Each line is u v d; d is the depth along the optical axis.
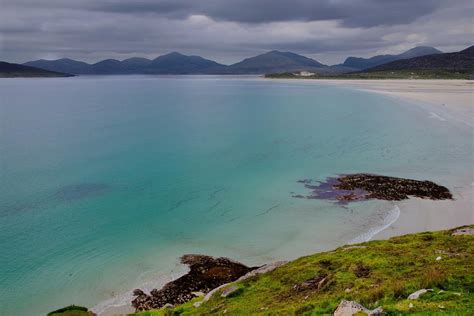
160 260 35.78
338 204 48.78
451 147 74.69
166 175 62.44
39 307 29.08
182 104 179.38
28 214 46.47
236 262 35.16
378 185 54.44
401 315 16.47
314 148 79.38
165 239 40.22
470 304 16.61
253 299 24.50
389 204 47.91
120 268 34.41
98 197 52.53
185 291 30.72
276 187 55.91
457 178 56.34
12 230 42.09
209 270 33.78
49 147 82.88
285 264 29.92
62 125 114.56
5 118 129.38
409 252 26.64
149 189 55.84
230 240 39.69
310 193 53.06
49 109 158.38
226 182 58.62
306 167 65.69
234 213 46.81
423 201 48.19
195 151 78.88
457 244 27.12
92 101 196.88
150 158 73.31
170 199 51.81
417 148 75.06
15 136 95.94
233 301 25.11
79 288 31.41
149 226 43.41
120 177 61.34
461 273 20.28
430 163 64.62
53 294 30.61
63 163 69.44
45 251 37.56
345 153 74.19
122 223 44.22
